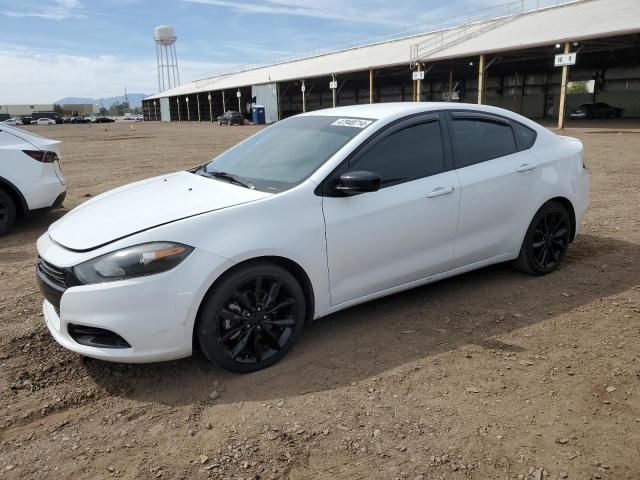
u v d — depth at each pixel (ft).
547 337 12.11
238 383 10.56
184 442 8.87
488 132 14.53
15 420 9.53
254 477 8.04
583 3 118.42
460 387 10.21
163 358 10.09
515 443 8.61
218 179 12.93
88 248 10.05
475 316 13.26
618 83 140.15
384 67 130.11
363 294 12.34
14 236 23.02
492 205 14.06
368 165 12.14
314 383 10.48
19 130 23.93
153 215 10.66
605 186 31.48
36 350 12.02
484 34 126.11
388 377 10.61
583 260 17.24
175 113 295.07
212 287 10.21
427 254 13.12
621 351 11.38
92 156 62.03
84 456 8.59
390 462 8.27
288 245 10.79
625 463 8.10
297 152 12.78
